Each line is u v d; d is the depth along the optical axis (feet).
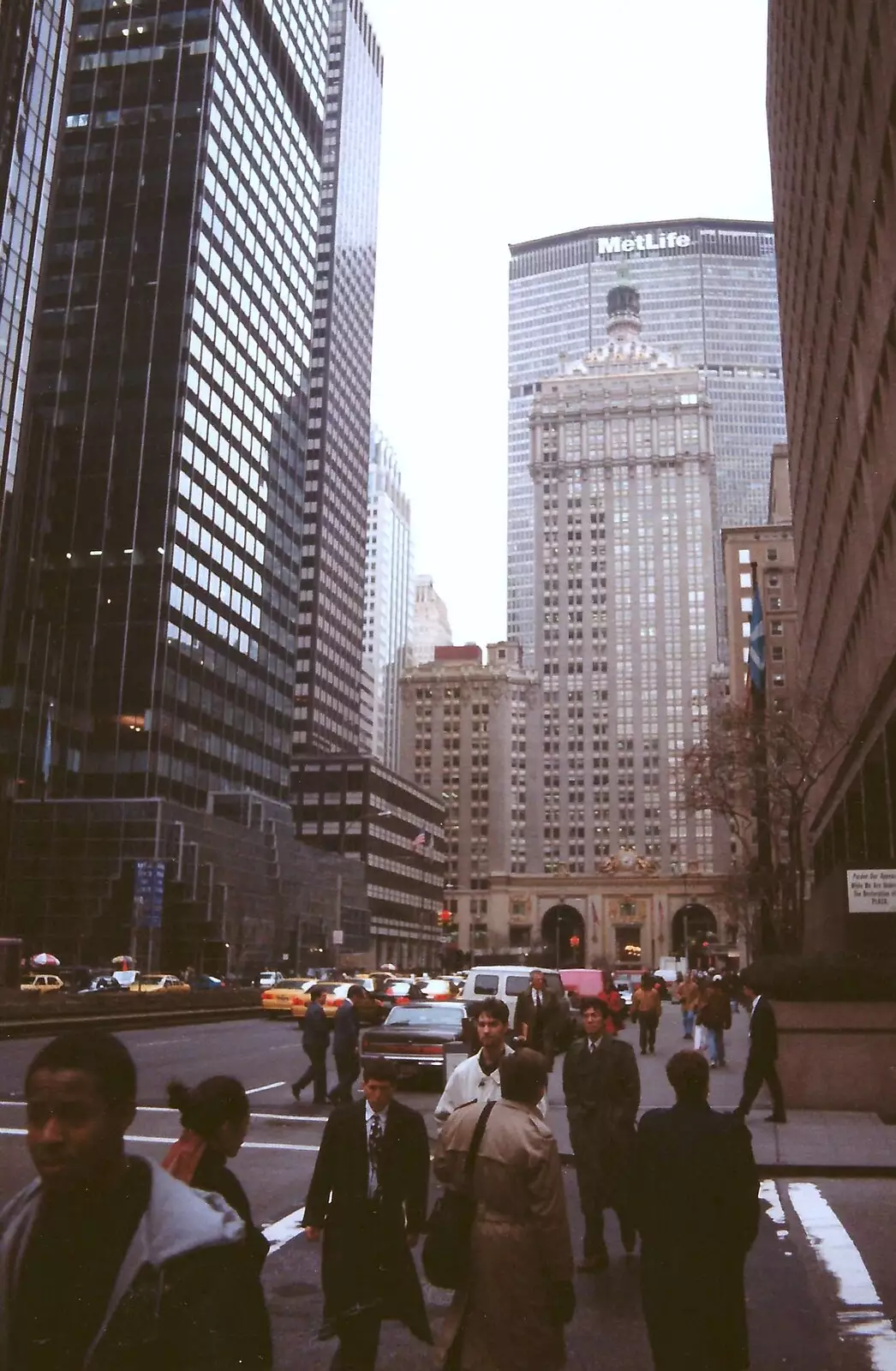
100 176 329.11
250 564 349.00
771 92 230.68
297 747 497.87
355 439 588.91
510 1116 16.48
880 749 143.84
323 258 555.28
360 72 627.87
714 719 152.76
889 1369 21.04
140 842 256.52
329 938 367.45
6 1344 7.74
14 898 255.50
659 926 592.19
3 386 249.34
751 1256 29.30
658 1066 79.30
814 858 230.48
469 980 94.02
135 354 309.63
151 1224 7.96
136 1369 7.52
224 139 342.85
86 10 346.54
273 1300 25.03
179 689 294.87
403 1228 19.15
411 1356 21.88
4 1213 8.23
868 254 132.67
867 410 136.98
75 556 294.66
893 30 110.52
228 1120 14.56
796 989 57.36
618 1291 26.21
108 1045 8.43
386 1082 19.51
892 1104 55.72
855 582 154.40
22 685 260.21
